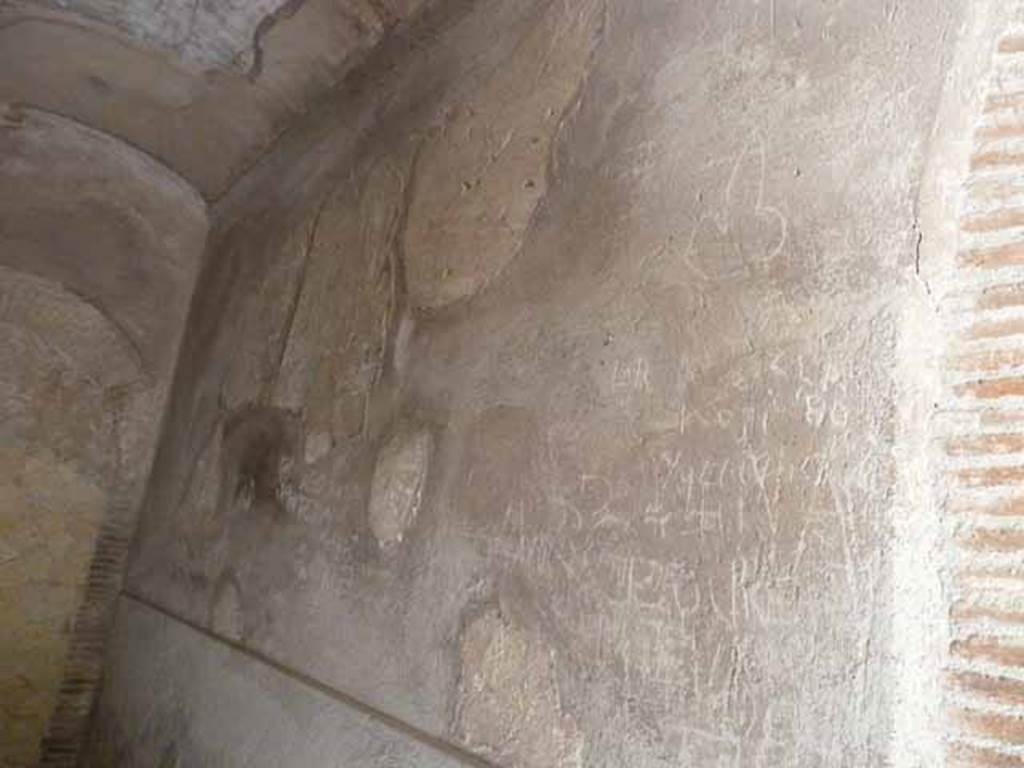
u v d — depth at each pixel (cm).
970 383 127
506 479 215
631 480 177
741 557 150
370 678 249
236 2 366
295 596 306
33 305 486
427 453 253
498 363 230
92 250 501
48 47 436
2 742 461
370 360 300
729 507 154
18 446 478
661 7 204
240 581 353
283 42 374
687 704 153
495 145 258
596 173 212
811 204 154
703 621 154
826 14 161
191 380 482
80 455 492
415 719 225
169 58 421
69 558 484
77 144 490
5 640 466
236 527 371
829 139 154
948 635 122
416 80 321
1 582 468
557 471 199
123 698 435
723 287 167
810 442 143
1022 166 130
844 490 137
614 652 171
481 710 202
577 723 176
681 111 189
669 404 173
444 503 238
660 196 188
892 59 147
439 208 279
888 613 126
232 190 495
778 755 136
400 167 314
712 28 187
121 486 500
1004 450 123
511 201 244
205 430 438
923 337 132
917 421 130
